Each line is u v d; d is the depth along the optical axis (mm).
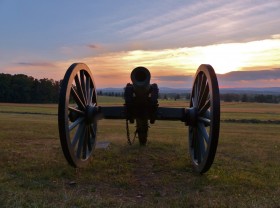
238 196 5438
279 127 33594
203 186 6105
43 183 6074
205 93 6879
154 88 7395
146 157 8805
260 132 24594
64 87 6219
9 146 10125
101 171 7113
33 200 4898
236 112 65000
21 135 13203
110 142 11445
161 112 7453
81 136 7160
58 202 4910
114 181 6383
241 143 12789
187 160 8375
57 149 9719
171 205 4973
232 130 27109
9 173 6789
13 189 5535
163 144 11180
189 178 6703
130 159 8438
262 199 5211
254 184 6207
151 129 25156
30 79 99875
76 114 6934
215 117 6066
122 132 18547
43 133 14266
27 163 7684
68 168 7188
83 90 7328
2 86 96500
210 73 6387
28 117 41000
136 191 5871
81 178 6496
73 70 6512
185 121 7434
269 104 103875
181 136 16500
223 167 7777
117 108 7559
